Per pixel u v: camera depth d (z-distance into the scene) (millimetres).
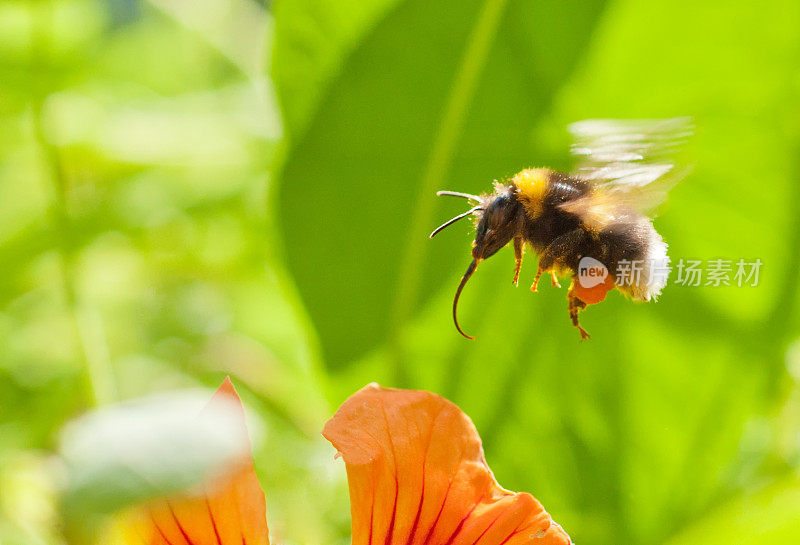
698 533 273
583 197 234
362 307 265
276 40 256
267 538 209
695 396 280
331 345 266
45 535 240
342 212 263
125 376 295
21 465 252
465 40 259
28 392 289
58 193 279
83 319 268
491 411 279
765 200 278
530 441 279
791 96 273
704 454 279
